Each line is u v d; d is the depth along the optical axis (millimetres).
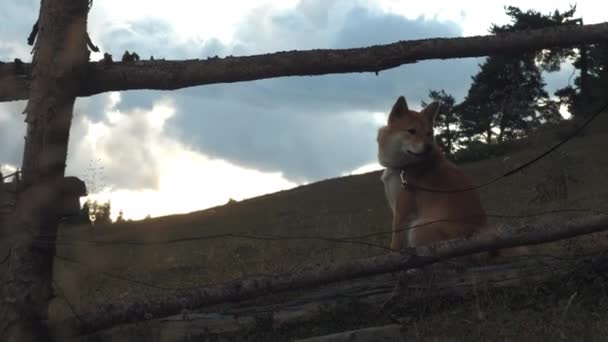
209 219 22859
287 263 8984
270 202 26344
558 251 6914
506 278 5746
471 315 5145
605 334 4504
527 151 31141
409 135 7863
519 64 38094
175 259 12148
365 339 4930
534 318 4934
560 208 14117
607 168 22719
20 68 4461
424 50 4371
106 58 4289
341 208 22266
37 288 4148
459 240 5051
